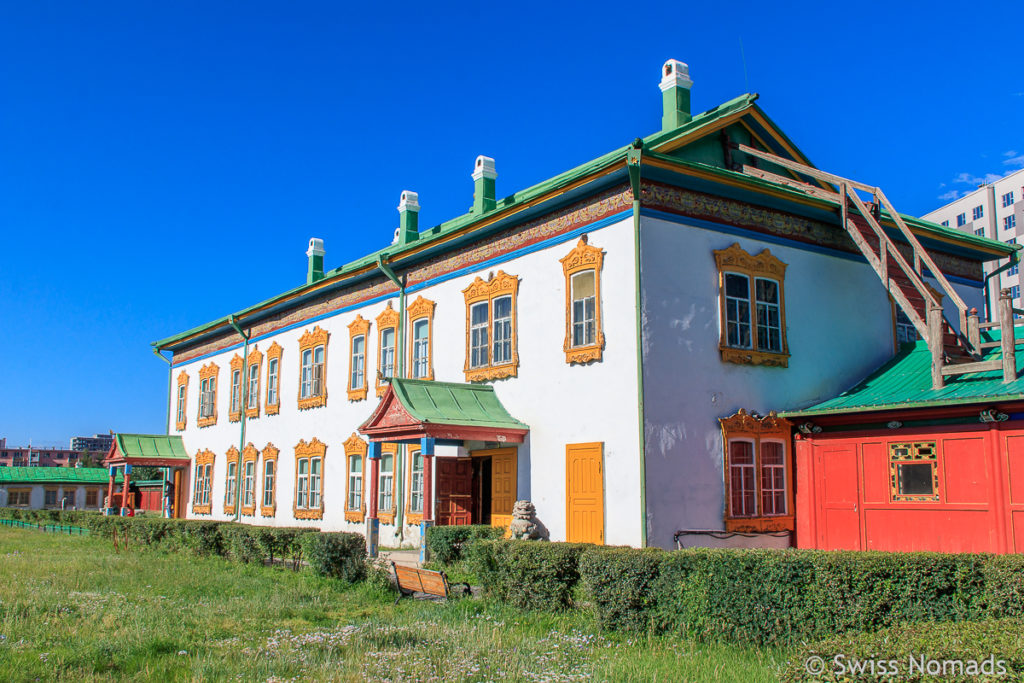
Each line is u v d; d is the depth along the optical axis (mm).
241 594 13852
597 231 16047
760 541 15750
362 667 8469
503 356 18297
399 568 13344
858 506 15359
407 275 21938
